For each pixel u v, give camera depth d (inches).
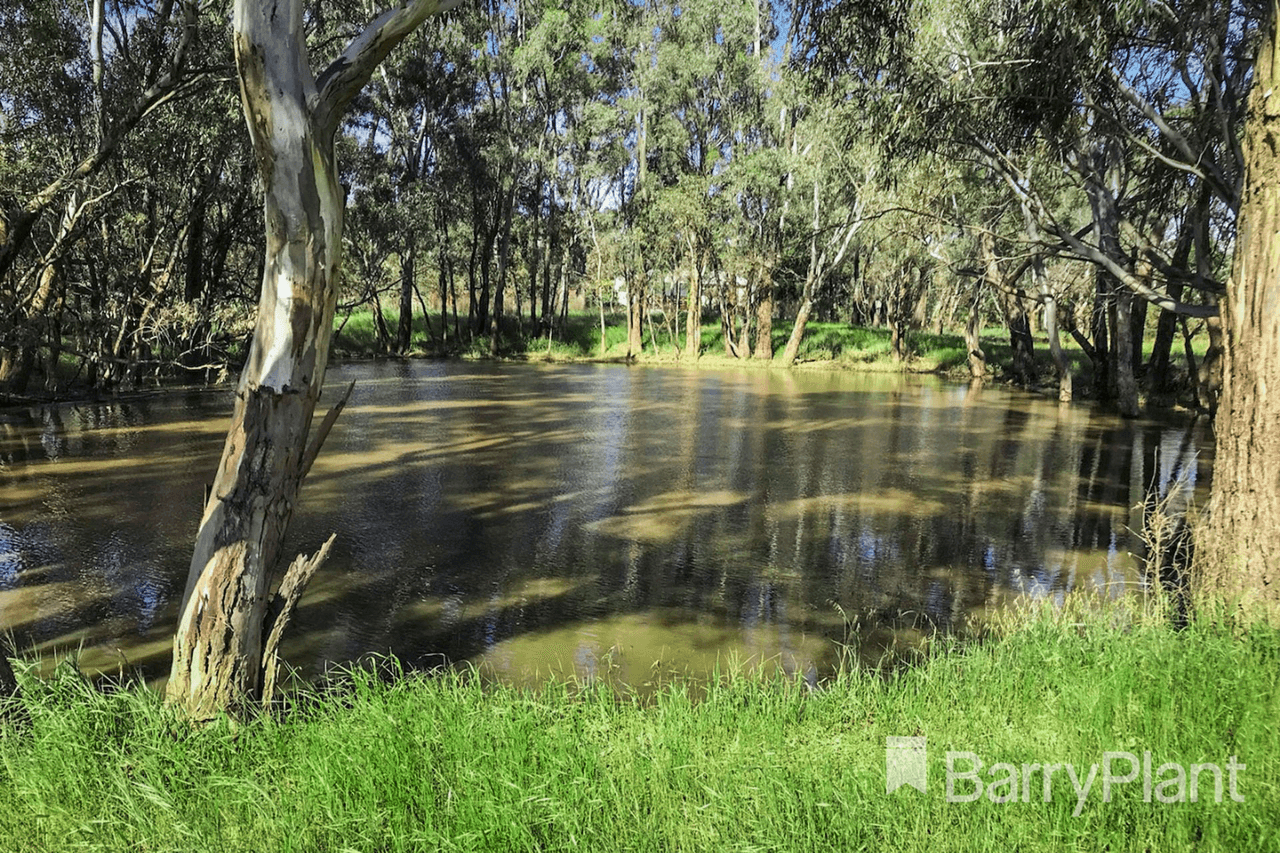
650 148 2042.3
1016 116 545.6
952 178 829.8
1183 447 718.5
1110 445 727.1
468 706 166.7
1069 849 118.3
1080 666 192.1
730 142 1836.9
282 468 179.0
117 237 1035.3
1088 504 491.2
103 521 411.5
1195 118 528.4
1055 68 496.7
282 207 173.5
